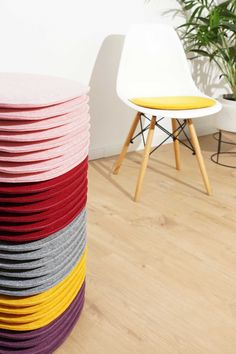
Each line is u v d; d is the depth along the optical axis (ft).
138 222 5.27
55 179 2.65
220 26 7.09
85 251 3.48
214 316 3.59
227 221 5.40
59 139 2.66
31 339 2.90
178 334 3.37
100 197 5.98
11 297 2.77
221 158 7.97
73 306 3.27
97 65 7.02
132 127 6.63
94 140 7.51
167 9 7.82
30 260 2.68
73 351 3.14
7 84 3.03
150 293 3.87
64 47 6.46
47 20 6.11
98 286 3.94
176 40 6.82
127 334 3.34
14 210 2.53
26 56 6.06
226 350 3.22
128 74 6.48
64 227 2.88
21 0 5.73
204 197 6.12
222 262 4.44
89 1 6.52
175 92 6.75
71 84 3.19
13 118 2.44
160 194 6.17
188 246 4.75
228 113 7.30
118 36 7.14
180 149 8.47
